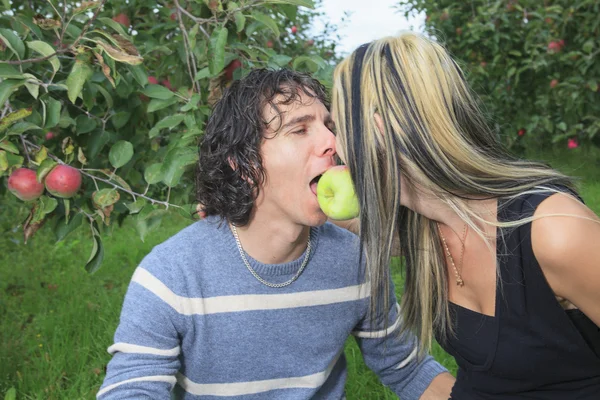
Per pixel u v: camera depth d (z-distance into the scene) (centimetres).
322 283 154
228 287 146
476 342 146
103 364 322
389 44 134
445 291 153
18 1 306
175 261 143
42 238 612
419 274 156
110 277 496
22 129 194
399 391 179
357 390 274
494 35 775
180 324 142
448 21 841
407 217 156
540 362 135
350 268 158
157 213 207
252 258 148
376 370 178
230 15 209
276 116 141
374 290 142
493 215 134
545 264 125
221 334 146
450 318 153
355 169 135
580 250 121
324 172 144
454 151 129
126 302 142
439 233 152
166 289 140
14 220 585
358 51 138
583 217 123
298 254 152
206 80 238
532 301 131
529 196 129
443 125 129
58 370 309
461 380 161
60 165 201
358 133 134
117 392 134
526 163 136
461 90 133
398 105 130
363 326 170
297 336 153
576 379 138
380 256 136
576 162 859
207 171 148
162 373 139
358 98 133
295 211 145
